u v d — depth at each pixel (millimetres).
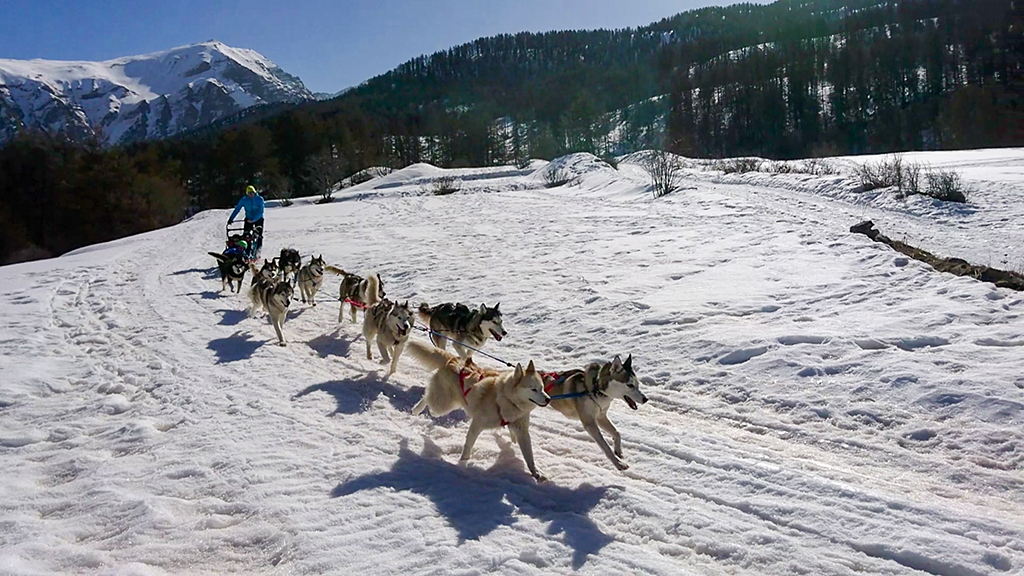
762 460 5465
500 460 5844
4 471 5613
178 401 7305
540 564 4207
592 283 12281
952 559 4012
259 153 69188
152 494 5176
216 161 70375
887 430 5867
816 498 4797
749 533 4438
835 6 173500
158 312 11867
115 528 4703
